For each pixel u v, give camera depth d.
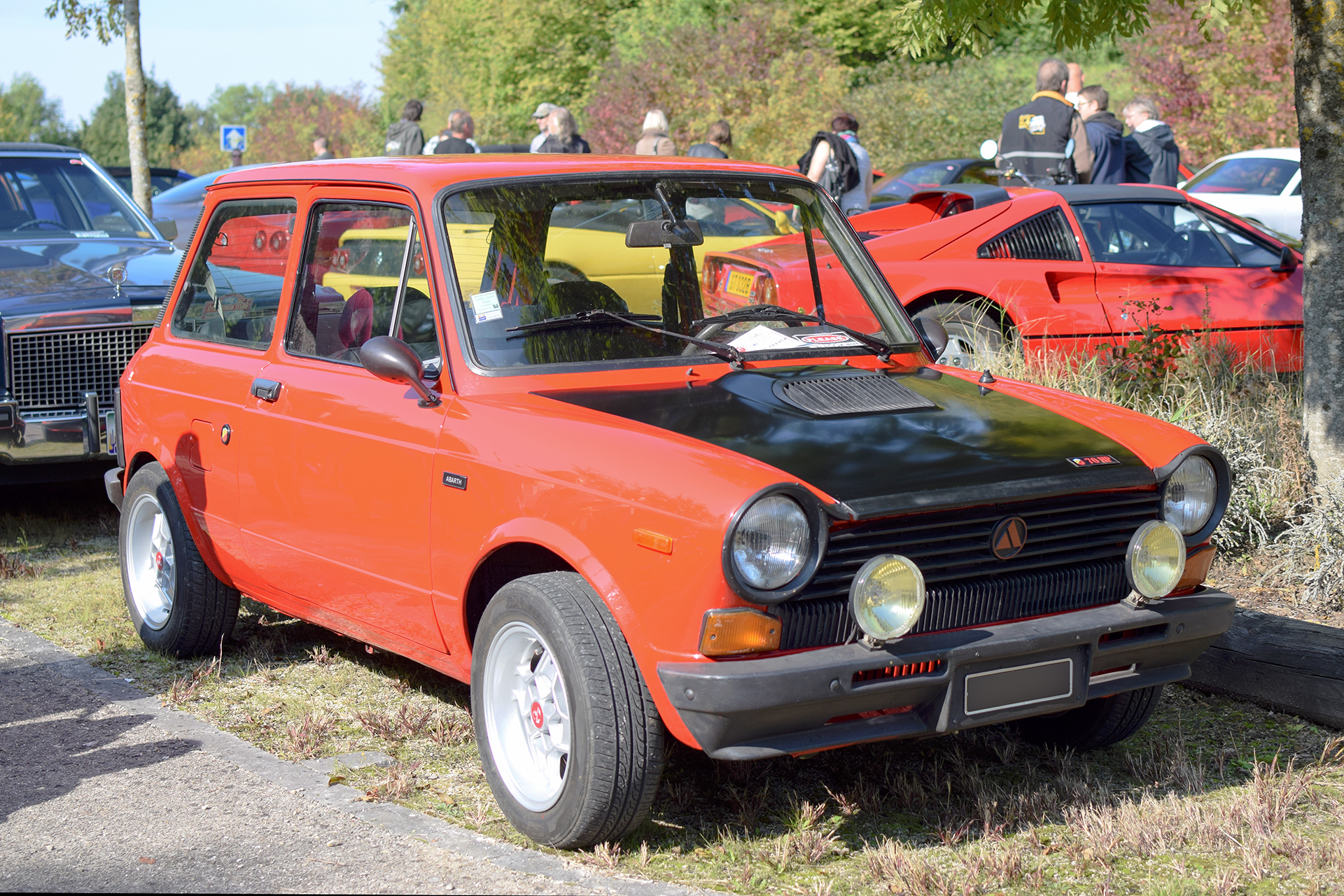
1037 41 32.97
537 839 3.64
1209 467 3.88
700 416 3.69
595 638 3.42
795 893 3.39
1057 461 3.63
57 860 3.61
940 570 3.46
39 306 7.14
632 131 24.86
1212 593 3.87
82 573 6.80
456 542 3.85
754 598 3.18
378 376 4.13
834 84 24.16
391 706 4.88
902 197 15.96
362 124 49.38
